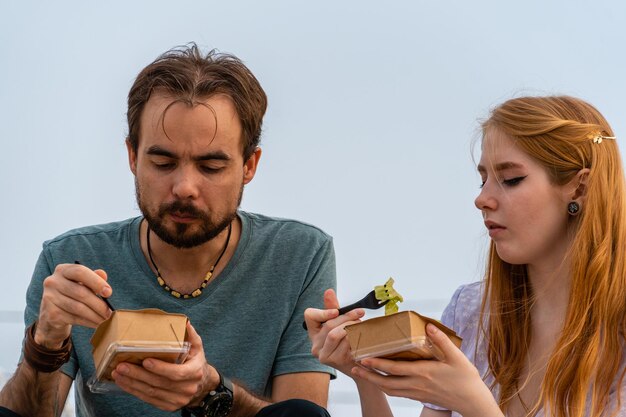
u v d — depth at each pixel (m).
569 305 3.18
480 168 3.31
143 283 3.68
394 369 2.74
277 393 3.64
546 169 3.19
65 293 2.97
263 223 3.87
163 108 3.36
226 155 3.39
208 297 3.68
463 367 2.72
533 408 3.16
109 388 2.92
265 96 3.65
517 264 3.26
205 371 3.17
